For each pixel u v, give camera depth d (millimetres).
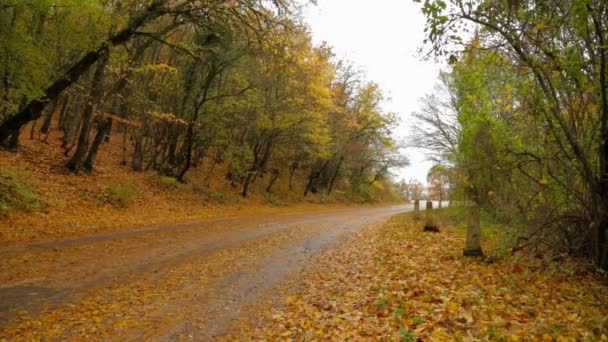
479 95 10156
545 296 5961
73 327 4977
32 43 9391
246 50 20297
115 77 20984
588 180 6824
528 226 9016
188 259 9078
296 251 10711
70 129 22344
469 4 6789
